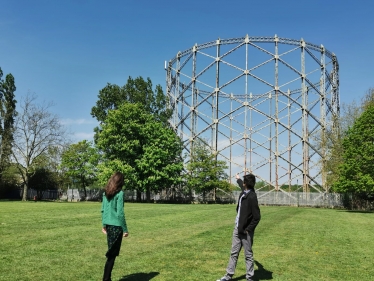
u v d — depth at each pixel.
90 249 10.31
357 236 15.11
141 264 8.81
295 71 57.12
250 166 59.91
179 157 60.03
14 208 28.08
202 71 59.03
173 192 62.19
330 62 61.72
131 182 51.62
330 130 51.88
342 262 9.70
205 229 15.61
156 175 51.84
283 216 24.97
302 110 58.00
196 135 59.97
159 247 11.03
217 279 7.73
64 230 13.95
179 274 8.00
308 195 55.72
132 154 52.09
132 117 53.69
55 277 7.44
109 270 7.12
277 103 58.91
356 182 36.06
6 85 64.25
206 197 61.06
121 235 7.27
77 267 8.30
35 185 69.25
